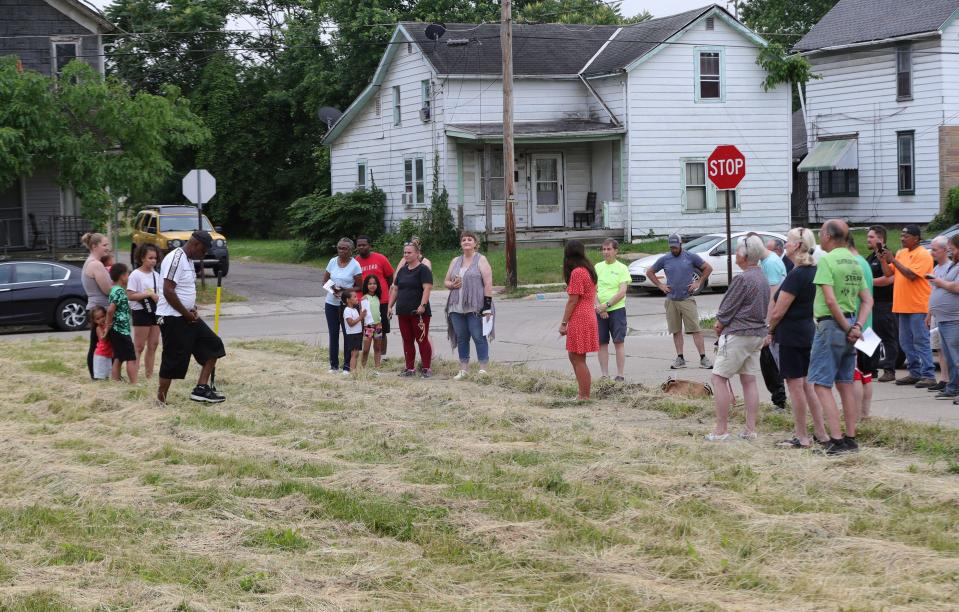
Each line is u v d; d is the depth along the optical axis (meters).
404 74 37.41
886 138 38.34
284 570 5.97
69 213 31.00
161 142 27.59
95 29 33.19
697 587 5.62
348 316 13.97
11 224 30.77
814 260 8.88
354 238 38.75
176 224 33.09
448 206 35.22
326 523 6.89
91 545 6.54
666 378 13.17
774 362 10.68
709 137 35.72
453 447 9.14
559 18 53.19
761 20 61.97
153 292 13.57
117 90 27.47
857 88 39.19
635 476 7.82
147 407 11.51
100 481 8.20
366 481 7.92
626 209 35.12
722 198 36.06
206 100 56.31
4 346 18.31
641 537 6.46
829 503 7.09
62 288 22.22
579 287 11.33
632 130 34.88
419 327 13.73
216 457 8.83
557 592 5.54
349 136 42.03
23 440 9.87
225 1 58.34
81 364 15.53
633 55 34.91
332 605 5.41
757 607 5.27
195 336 11.72
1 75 25.81
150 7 58.19
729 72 35.72
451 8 49.44
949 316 11.13
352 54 49.69
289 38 54.38
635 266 25.47
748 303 9.22
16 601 5.52
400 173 38.16
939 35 36.03
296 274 34.53
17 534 6.80
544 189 36.53
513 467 8.34
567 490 7.57
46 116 26.11
